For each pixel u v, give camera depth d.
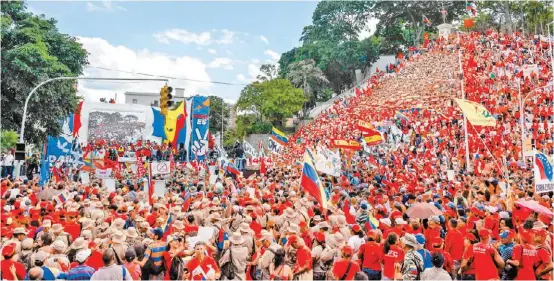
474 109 22.28
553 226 10.70
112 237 9.66
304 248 9.41
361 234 10.84
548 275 8.70
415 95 60.50
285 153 49.09
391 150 39.66
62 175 27.91
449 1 90.19
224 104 85.25
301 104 77.62
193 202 15.46
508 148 31.05
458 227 10.77
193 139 46.16
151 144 50.66
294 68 89.19
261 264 9.48
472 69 57.09
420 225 11.56
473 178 22.22
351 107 66.44
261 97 75.75
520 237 9.44
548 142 30.48
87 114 53.97
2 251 8.46
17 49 30.58
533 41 68.56
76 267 8.29
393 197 17.69
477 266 8.96
